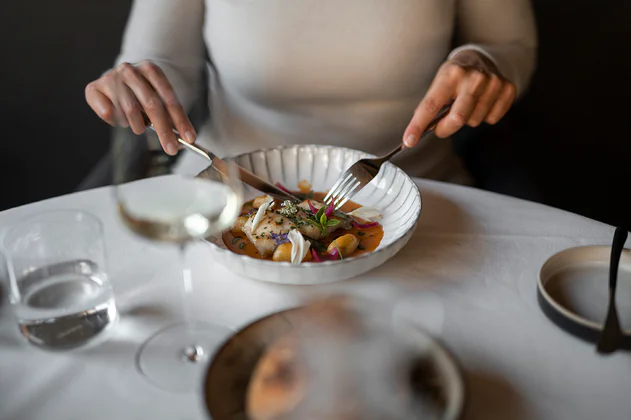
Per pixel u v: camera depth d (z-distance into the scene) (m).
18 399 0.61
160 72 1.04
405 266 0.85
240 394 0.56
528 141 2.38
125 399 0.61
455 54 1.29
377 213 0.96
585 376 0.65
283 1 1.33
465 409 0.52
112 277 0.81
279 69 1.38
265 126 1.49
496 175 1.55
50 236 0.72
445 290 0.79
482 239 0.91
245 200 1.00
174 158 0.73
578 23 2.57
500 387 0.64
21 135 2.40
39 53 2.37
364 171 1.00
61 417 0.60
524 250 0.88
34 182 2.33
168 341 0.69
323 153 1.08
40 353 0.67
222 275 0.83
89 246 0.73
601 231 0.92
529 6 1.53
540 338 0.71
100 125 2.43
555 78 2.57
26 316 0.69
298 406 0.51
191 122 0.99
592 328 0.68
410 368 0.54
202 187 0.68
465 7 1.48
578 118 2.48
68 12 2.34
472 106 1.07
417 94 1.46
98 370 0.65
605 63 2.57
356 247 0.87
